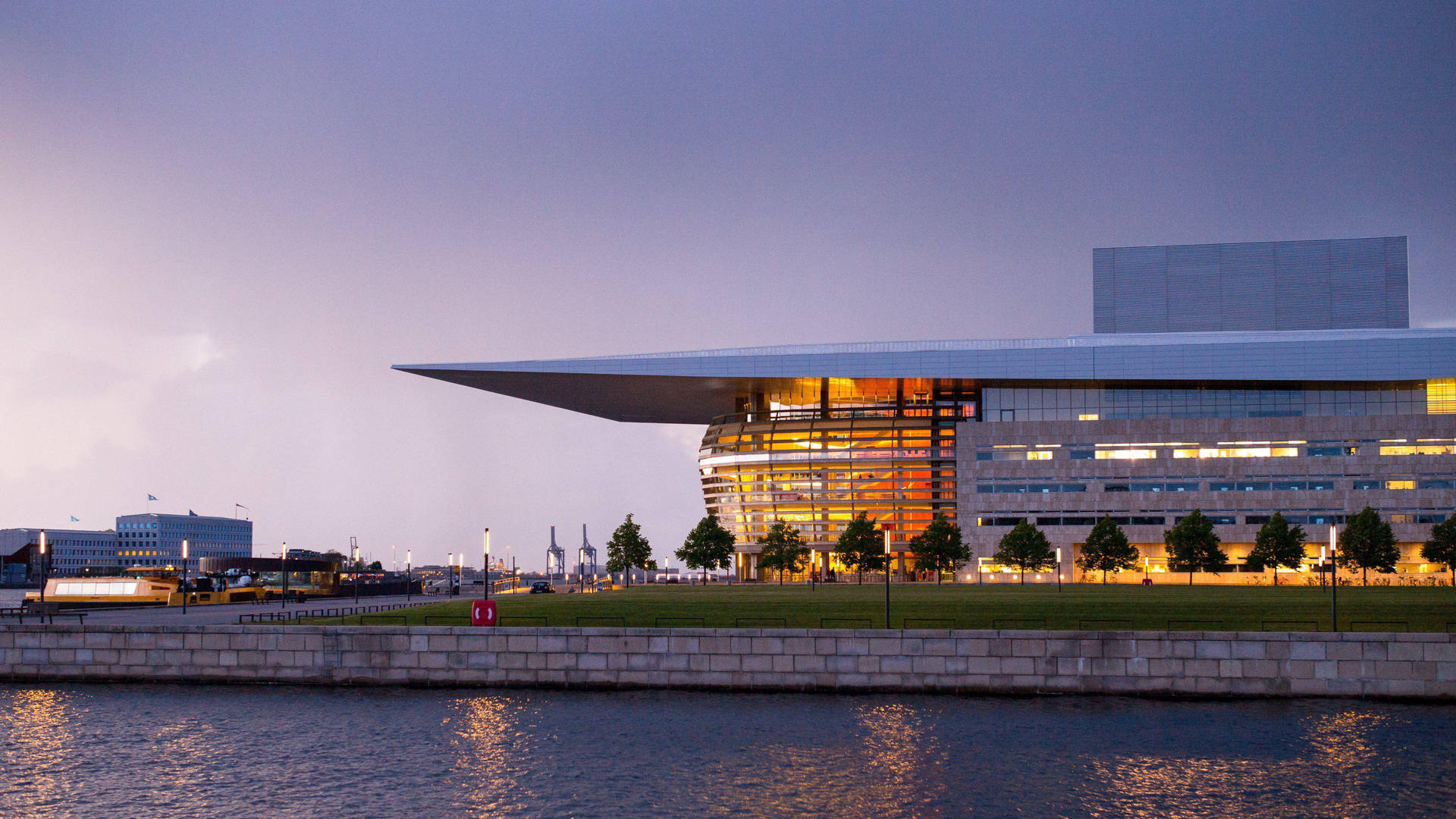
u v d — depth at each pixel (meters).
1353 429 117.19
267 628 40.38
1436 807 26.45
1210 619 47.97
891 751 31.11
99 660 41.00
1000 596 73.81
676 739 32.38
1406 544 114.81
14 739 32.75
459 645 39.44
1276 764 29.84
